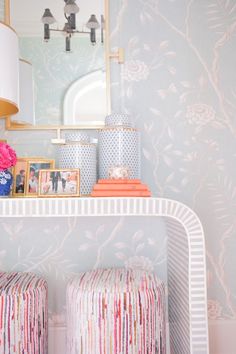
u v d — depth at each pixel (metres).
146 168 1.75
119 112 1.74
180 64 1.78
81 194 1.54
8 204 1.26
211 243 1.77
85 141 1.60
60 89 1.70
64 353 1.69
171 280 1.63
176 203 1.30
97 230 1.73
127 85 1.75
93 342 1.25
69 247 1.73
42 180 1.44
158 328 1.32
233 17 1.81
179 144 1.77
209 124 1.78
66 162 1.56
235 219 1.78
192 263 1.29
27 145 1.71
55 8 1.71
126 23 1.76
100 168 1.62
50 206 1.27
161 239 1.75
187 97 1.78
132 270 1.61
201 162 1.77
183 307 1.38
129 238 1.74
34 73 1.70
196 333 1.28
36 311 1.36
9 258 1.71
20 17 1.70
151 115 1.76
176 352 1.54
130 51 1.76
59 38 1.71
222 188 1.78
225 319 1.76
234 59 1.80
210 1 1.80
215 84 1.79
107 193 1.33
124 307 1.25
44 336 1.42
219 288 1.76
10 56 1.38
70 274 1.72
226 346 1.74
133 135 1.58
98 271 1.59
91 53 1.72
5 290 1.35
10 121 1.68
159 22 1.78
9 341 1.29
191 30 1.79
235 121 1.79
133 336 1.25
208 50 1.79
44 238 1.72
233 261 1.77
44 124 1.69
